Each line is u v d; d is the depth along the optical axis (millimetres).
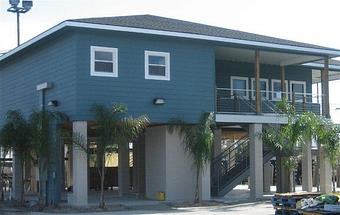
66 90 21625
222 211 19375
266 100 27812
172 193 22906
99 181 30625
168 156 22938
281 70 29172
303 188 25438
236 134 32969
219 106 26438
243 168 25391
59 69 22266
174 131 23094
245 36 24875
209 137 22266
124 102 21750
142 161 25828
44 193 21688
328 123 23406
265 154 25688
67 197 23219
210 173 24141
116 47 21766
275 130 23469
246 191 29297
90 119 20984
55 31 21266
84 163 20859
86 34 21219
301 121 22578
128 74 21922
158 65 22641
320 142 23562
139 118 20969
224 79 28359
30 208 20922
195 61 23438
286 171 23703
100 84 21328
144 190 25547
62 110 21922
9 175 30891
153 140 23828
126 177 26531
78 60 20953
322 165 25406
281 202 16219
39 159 21016
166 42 22844
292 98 27703
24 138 21453
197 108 23297
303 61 28031
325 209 14164
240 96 27578
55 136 21625
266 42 24500
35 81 24562
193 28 24328
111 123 20156
